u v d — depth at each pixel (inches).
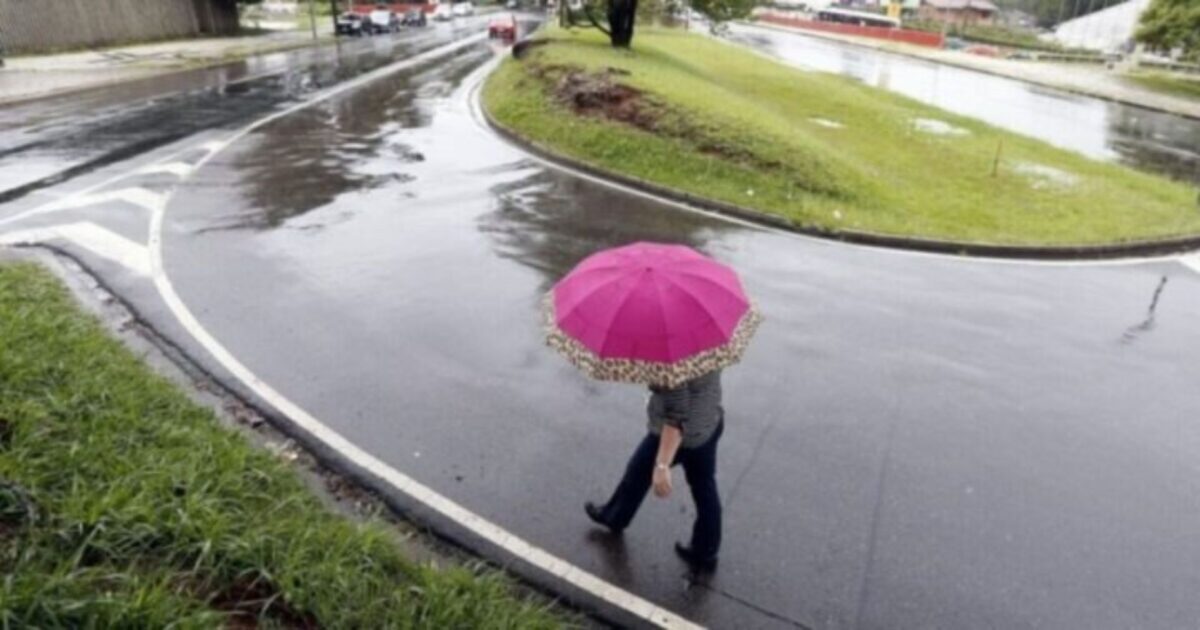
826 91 958.4
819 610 145.3
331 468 181.2
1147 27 1724.9
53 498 125.0
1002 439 211.2
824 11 3452.3
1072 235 426.0
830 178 494.3
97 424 157.8
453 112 721.0
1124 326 302.2
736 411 218.4
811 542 163.6
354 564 133.5
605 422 207.2
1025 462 199.9
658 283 121.6
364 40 1633.9
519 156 549.3
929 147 666.2
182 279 288.7
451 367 233.6
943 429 214.7
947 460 198.5
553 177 496.1
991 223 446.3
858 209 459.2
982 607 147.6
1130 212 494.0
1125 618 146.5
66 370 179.5
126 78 871.1
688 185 485.1
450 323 265.1
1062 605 149.0
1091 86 1437.0
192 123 617.0
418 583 136.7
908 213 456.1
